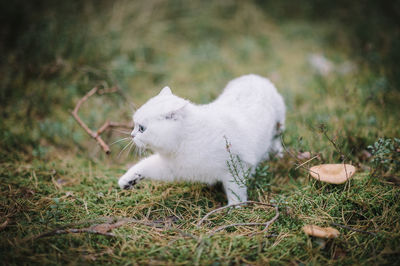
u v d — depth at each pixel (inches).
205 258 34.3
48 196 42.2
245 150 40.5
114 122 51.0
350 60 72.4
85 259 34.1
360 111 52.2
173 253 34.7
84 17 70.5
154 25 80.7
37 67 60.6
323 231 35.0
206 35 85.0
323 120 49.1
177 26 84.6
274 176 45.6
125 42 72.1
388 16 86.4
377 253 34.6
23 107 55.7
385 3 88.7
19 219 38.4
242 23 89.0
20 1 72.1
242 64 74.4
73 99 58.0
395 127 48.7
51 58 61.4
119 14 76.0
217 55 74.7
